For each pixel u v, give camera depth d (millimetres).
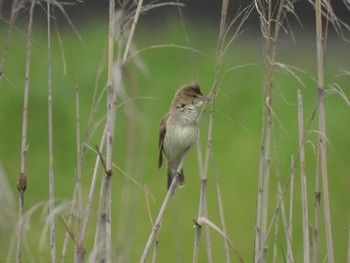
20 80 17500
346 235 12047
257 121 16359
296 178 13617
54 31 20328
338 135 16141
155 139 14727
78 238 6422
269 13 6363
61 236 10281
